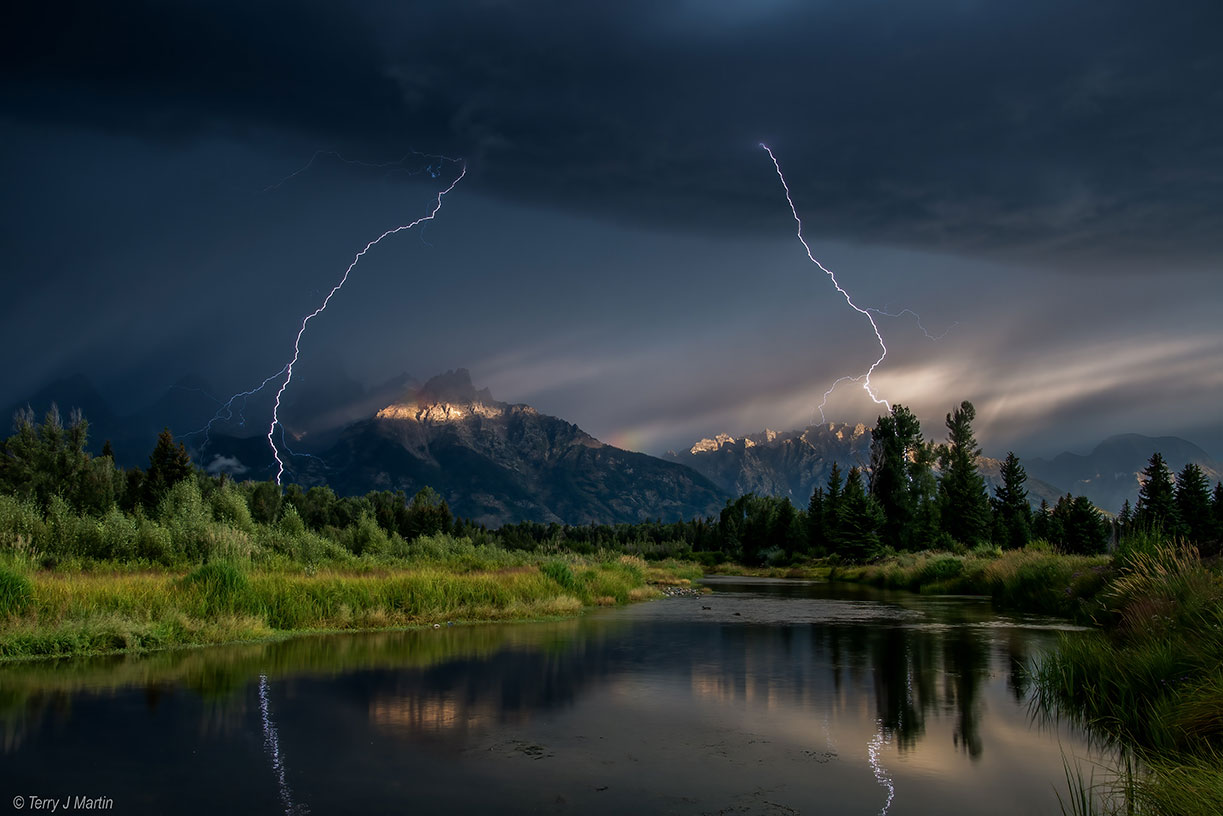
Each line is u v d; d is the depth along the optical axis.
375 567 34.19
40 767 8.02
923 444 88.44
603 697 12.18
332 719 10.30
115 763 8.20
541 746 9.27
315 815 6.82
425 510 90.56
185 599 18.25
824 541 90.44
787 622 23.98
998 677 14.30
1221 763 7.29
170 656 14.95
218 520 38.47
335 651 16.17
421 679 13.27
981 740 9.84
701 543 133.00
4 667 13.39
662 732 10.05
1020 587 31.33
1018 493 98.81
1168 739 9.11
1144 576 16.80
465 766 8.41
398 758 8.63
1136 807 7.12
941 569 44.84
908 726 10.56
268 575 23.59
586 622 23.55
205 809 6.92
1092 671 12.63
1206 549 20.20
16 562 20.55
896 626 22.84
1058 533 85.25
